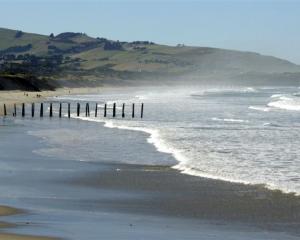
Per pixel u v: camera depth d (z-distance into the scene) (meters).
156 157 47.09
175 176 38.16
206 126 76.62
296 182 35.09
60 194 32.62
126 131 69.62
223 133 66.19
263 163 42.59
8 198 31.23
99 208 29.16
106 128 74.44
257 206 29.20
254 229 25.06
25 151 51.44
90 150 52.03
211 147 52.41
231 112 108.62
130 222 26.23
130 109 118.81
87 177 38.22
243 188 33.59
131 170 40.97
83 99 169.00
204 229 25.06
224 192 32.66
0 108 116.06
